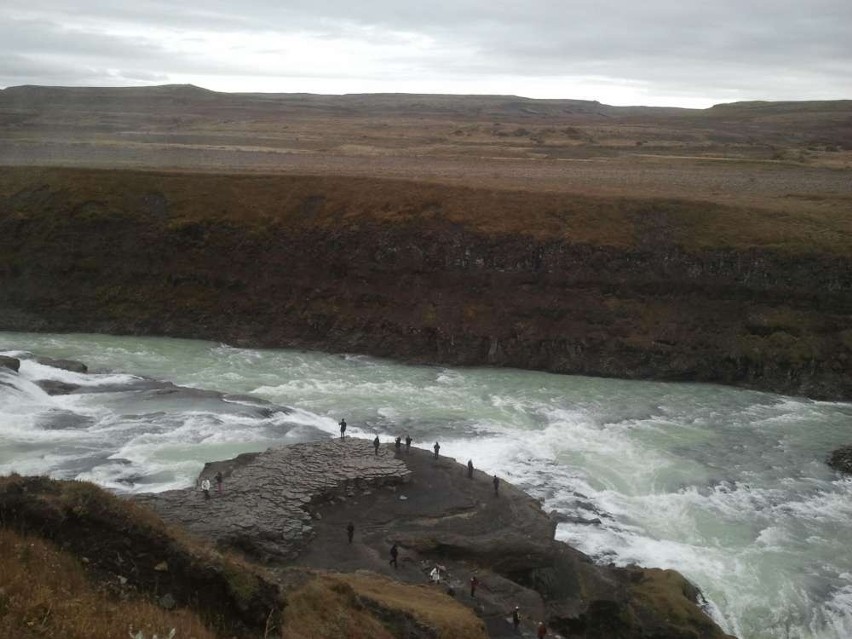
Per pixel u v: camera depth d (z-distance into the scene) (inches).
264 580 848.3
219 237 3442.4
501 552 1455.5
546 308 3152.1
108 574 790.5
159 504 1497.3
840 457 2197.3
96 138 6545.3
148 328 3223.4
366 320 3179.1
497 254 3292.3
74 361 2593.5
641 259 3265.3
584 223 3432.6
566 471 2026.3
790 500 1943.9
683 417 2541.8
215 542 1325.0
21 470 1704.0
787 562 1642.5
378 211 3494.1
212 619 787.4
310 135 7544.3
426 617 1087.6
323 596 992.9
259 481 1628.9
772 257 3186.5
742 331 3038.9
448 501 1646.2
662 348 2994.6
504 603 1317.7
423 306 3198.8
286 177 3804.1
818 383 2859.3
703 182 4726.9
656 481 2007.9
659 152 6702.8
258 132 7726.4
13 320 3203.7
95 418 2091.5
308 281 3324.3
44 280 3336.6
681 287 3196.4
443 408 2503.7
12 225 3452.3
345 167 4869.6
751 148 7150.6
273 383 2689.5
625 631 1357.0
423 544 1457.9
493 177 4591.5
